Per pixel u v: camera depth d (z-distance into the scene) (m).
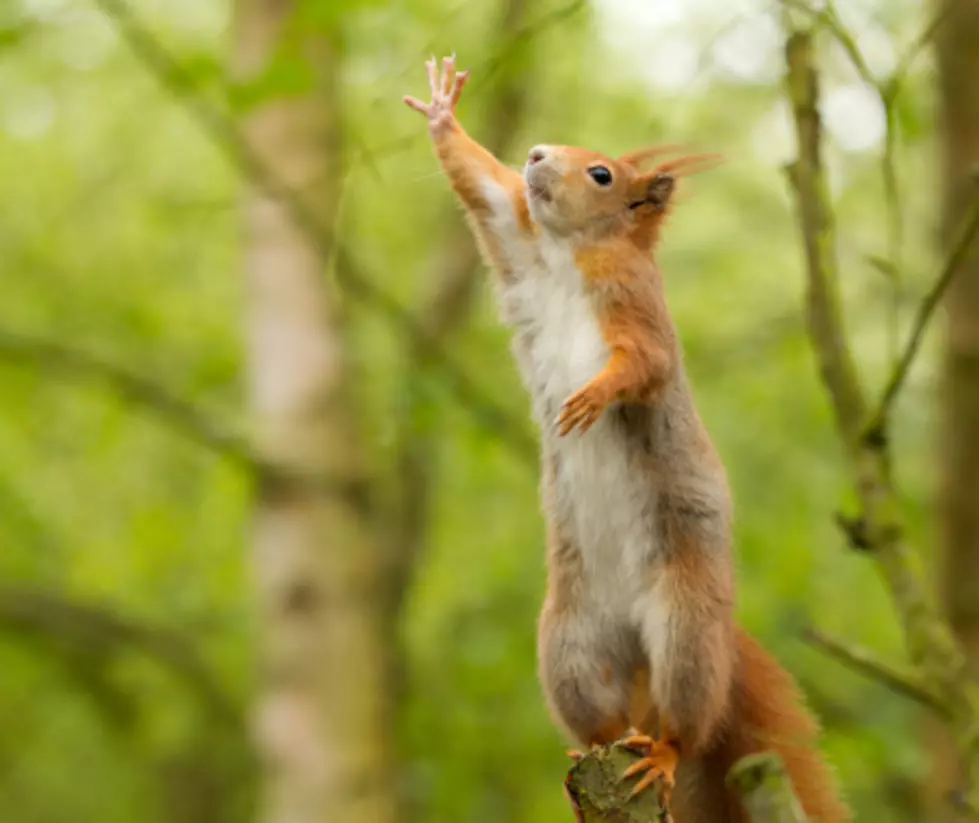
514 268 6.94
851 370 6.34
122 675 19.66
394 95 10.05
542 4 12.60
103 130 18.72
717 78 10.93
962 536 10.09
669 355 6.60
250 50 12.05
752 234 18.69
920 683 6.06
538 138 16.58
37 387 16.47
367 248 18.23
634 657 6.75
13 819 27.44
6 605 17.20
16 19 9.09
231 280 18.98
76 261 18.56
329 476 12.97
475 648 15.69
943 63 9.99
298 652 12.88
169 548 18.06
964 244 6.00
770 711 6.81
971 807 5.87
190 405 13.27
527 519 18.58
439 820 16.28
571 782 5.46
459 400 12.04
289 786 12.80
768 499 17.34
